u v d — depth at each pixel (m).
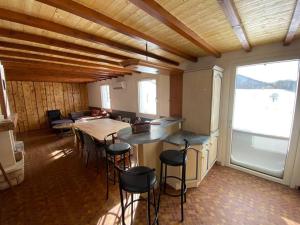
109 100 6.98
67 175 3.09
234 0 1.35
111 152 2.21
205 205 2.20
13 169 2.69
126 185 1.51
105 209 2.17
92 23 1.77
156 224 1.85
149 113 4.89
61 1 1.27
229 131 3.16
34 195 2.49
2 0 1.31
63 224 1.93
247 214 2.04
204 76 2.74
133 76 5.31
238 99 3.05
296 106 2.40
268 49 2.55
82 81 7.72
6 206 2.25
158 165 2.59
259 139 2.91
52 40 2.23
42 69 4.36
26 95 6.76
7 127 2.56
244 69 2.91
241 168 3.10
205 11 1.55
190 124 3.07
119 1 1.36
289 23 1.79
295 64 2.42
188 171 2.51
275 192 2.46
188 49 2.80
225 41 2.42
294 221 1.93
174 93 3.45
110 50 2.83
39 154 4.17
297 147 2.45
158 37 2.22
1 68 3.24
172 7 1.47
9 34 1.90
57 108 7.71
